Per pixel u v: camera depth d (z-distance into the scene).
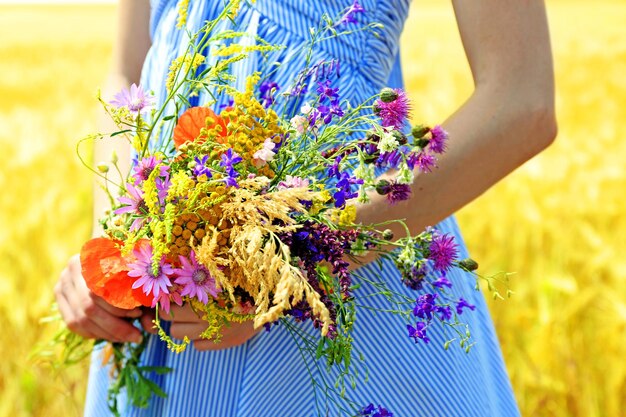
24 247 4.56
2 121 9.55
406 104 1.21
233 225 1.21
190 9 1.51
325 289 1.24
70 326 1.58
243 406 1.46
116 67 1.82
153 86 1.57
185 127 1.29
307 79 1.41
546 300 3.62
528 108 1.35
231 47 1.30
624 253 4.76
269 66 1.43
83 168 5.84
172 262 1.26
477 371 1.55
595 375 3.57
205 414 1.49
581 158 6.10
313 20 1.42
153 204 1.21
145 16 1.81
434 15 51.22
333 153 1.28
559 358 3.57
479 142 1.35
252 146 1.23
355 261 1.31
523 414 3.38
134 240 1.22
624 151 7.14
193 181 1.19
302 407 1.42
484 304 1.75
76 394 3.20
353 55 1.43
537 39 1.37
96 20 59.88
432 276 1.49
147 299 1.30
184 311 1.40
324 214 1.24
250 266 1.14
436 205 1.35
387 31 1.47
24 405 3.38
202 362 1.49
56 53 28.52
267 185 1.24
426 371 1.45
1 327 3.83
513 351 3.71
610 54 20.11
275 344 1.43
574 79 14.41
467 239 5.09
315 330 1.42
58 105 14.06
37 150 6.04
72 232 4.71
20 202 5.57
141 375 1.56
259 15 1.44
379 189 1.20
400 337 1.44
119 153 1.69
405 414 1.43
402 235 1.37
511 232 5.13
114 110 1.28
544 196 5.70
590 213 5.27
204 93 1.48
